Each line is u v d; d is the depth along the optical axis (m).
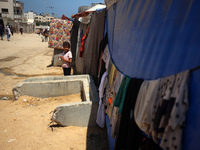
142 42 1.71
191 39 1.01
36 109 4.71
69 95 5.67
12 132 3.61
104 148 3.22
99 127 3.95
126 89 1.86
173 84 1.12
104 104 3.40
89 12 5.21
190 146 0.96
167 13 1.29
